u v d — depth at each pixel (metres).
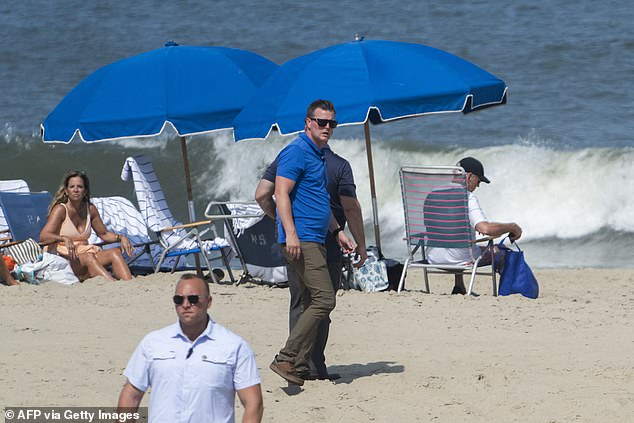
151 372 16.42
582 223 64.56
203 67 40.62
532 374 25.69
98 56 125.75
